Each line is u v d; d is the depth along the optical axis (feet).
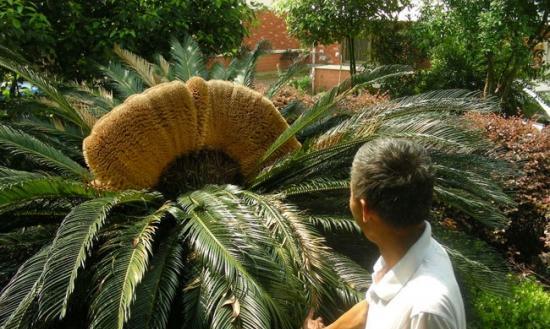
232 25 22.16
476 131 12.91
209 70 18.98
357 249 12.75
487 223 12.13
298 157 12.84
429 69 35.78
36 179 10.84
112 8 19.52
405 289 5.51
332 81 47.91
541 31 29.09
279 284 9.32
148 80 17.28
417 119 12.76
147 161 12.93
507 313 11.52
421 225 5.87
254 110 13.89
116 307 8.82
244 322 8.80
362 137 12.28
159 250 11.05
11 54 14.97
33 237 11.60
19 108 15.28
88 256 10.86
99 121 12.63
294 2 34.68
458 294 5.49
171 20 19.75
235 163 14.08
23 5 17.15
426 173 5.72
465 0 27.25
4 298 9.63
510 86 29.89
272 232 10.32
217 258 9.53
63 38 18.54
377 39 35.81
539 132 16.87
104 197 11.05
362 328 7.21
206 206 10.95
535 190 15.71
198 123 13.39
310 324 8.67
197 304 9.95
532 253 15.96
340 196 12.80
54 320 10.30
